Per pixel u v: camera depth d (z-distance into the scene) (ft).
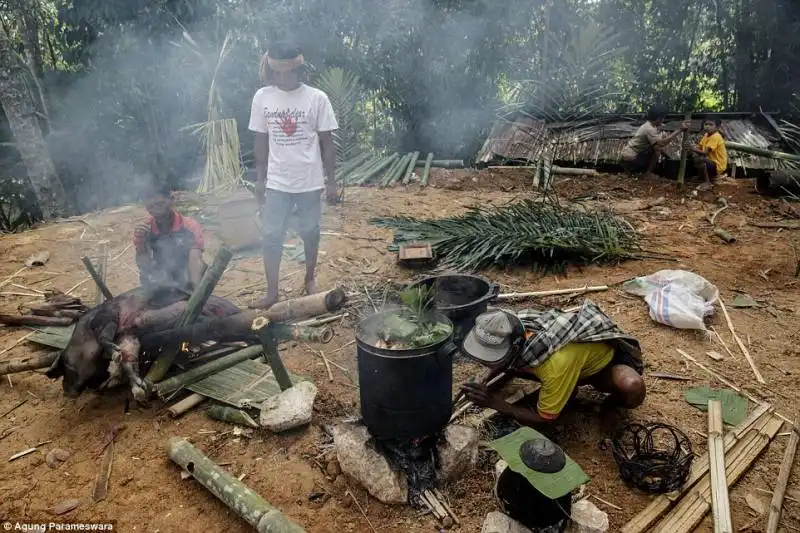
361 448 9.63
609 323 10.57
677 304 14.43
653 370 12.87
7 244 20.99
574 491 9.43
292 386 11.80
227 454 10.62
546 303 15.90
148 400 11.97
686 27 41.19
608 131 32.68
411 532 9.00
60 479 10.18
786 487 9.66
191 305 11.44
